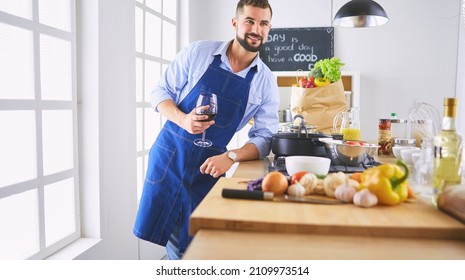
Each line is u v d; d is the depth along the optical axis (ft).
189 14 13.89
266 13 6.08
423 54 15.07
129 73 8.49
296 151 5.52
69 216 7.06
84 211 7.35
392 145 7.11
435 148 3.47
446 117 3.48
